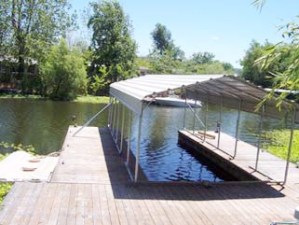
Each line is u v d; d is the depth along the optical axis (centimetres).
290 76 306
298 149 1478
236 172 1032
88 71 4066
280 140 1762
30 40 3459
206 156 1296
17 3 3466
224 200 709
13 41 3447
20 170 896
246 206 683
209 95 1409
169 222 581
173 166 1210
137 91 941
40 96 3388
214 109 3272
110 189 732
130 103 945
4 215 566
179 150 1457
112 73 4034
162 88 823
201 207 661
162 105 3212
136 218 589
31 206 610
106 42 4169
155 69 5141
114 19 4191
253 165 1038
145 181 789
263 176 912
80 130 1452
